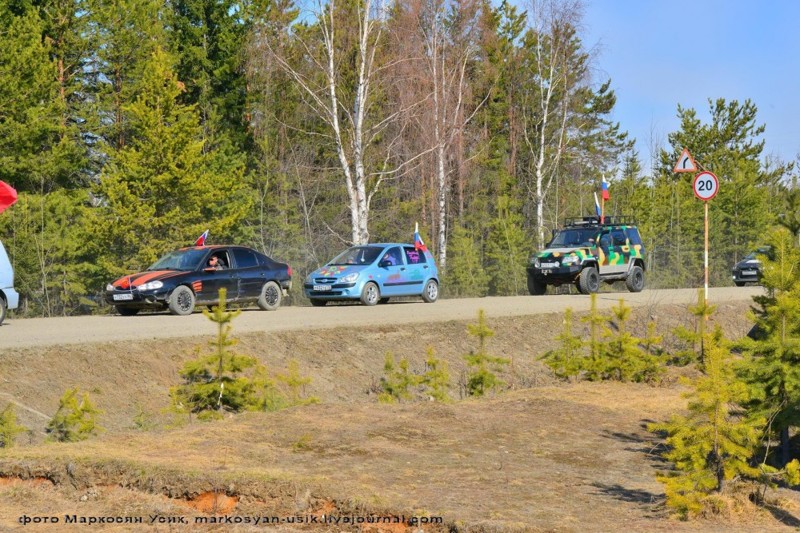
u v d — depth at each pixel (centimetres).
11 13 3119
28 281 3019
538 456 915
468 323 1995
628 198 4625
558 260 2903
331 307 2402
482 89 4900
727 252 4812
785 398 966
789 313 985
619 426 1084
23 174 3141
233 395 1223
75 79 3562
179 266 2173
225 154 3788
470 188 5012
